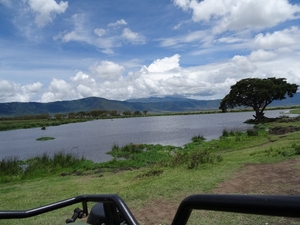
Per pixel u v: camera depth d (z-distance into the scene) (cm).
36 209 149
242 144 1803
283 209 63
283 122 3703
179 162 1070
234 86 5006
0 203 745
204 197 83
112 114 17200
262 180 679
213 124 5069
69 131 5538
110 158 1864
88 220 167
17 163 1505
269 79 5053
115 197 140
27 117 15550
